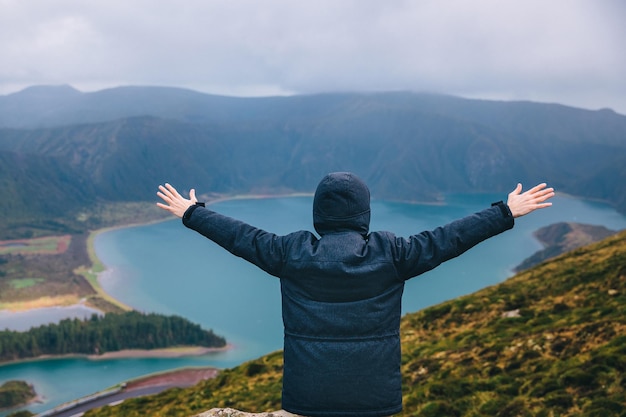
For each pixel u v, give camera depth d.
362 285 4.78
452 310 45.97
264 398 36.53
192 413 38.47
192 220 5.38
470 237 4.88
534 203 4.96
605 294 37.19
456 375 28.78
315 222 5.22
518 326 36.47
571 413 19.97
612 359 22.53
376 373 4.77
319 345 4.76
